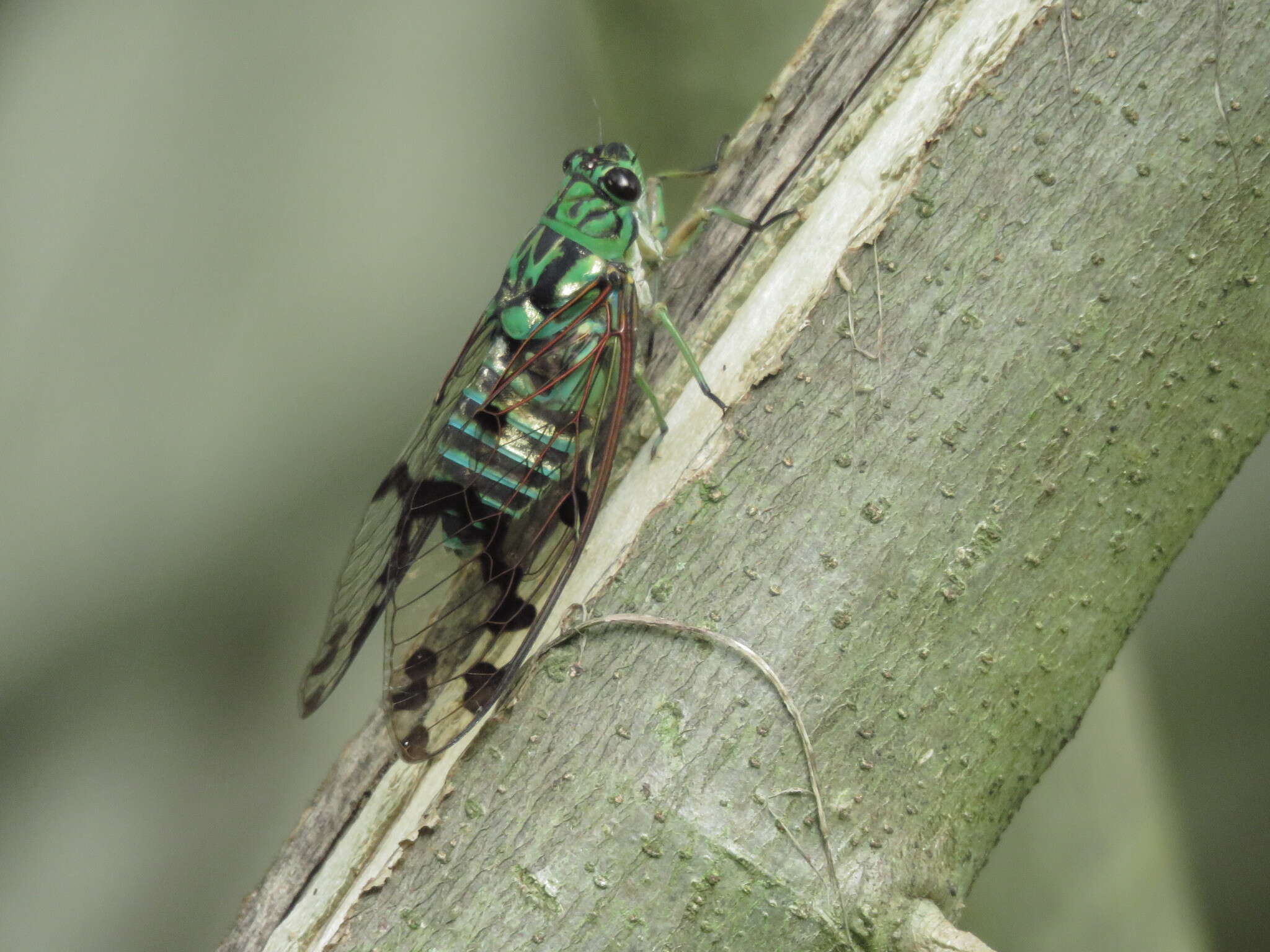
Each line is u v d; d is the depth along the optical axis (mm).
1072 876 1201
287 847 1173
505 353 1188
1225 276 1159
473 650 1175
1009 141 1160
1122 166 1159
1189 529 1161
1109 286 1159
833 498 1158
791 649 1157
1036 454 1158
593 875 1157
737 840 1156
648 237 1191
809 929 1156
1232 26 1159
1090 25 1160
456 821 1159
